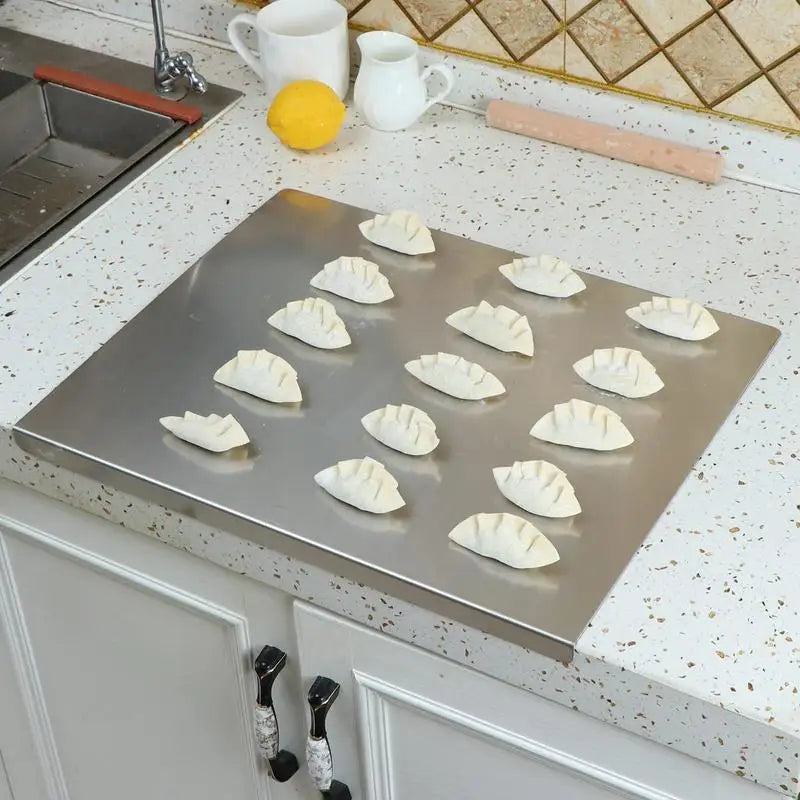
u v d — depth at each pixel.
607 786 1.00
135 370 1.16
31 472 1.14
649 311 1.19
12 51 1.63
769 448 1.06
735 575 0.96
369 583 0.99
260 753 1.25
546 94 1.46
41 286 1.27
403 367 1.16
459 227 1.33
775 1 1.27
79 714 1.39
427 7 1.47
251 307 1.23
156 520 1.09
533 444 1.08
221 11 1.60
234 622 1.14
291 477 1.05
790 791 0.89
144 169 1.43
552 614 0.93
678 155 1.38
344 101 1.53
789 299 1.22
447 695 1.04
